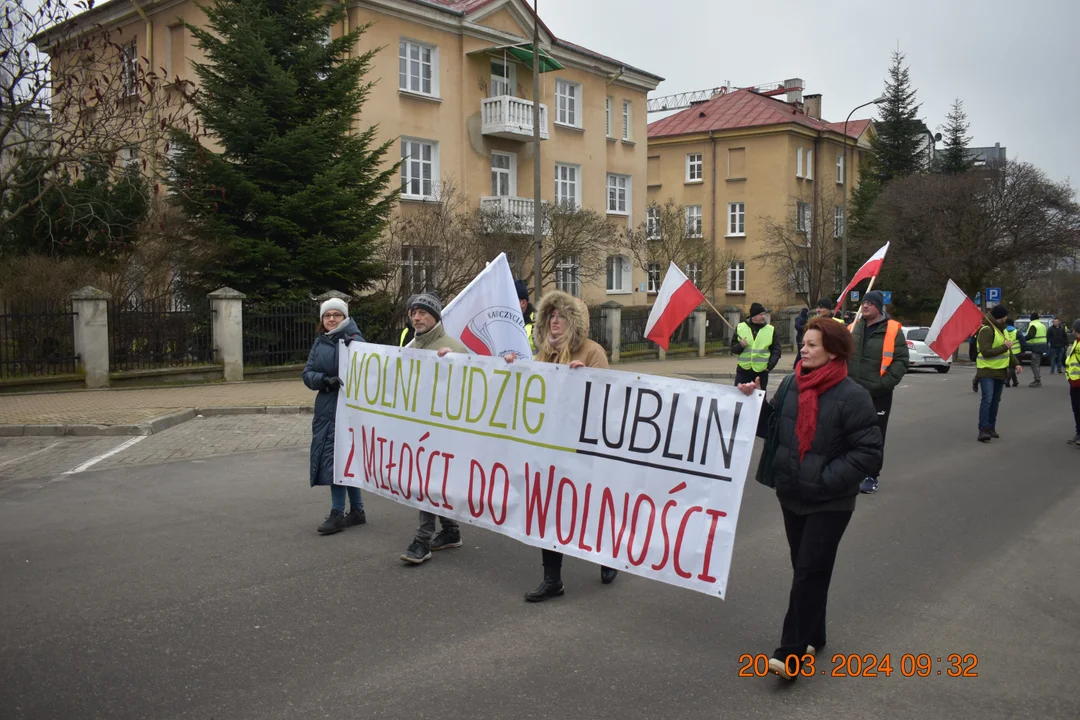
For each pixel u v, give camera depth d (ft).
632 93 122.83
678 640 15.72
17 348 51.60
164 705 12.93
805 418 13.89
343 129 66.03
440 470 19.85
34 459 32.71
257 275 62.59
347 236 66.23
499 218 88.84
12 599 17.42
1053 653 15.53
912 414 51.42
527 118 99.04
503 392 18.72
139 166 51.01
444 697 13.29
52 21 40.65
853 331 28.91
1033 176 122.83
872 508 26.63
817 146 162.30
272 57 62.49
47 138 42.29
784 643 14.12
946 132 173.27
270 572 19.29
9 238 59.88
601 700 13.28
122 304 56.39
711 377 78.95
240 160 64.13
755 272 156.66
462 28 94.53
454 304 22.17
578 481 17.40
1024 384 77.56
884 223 131.23
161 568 19.48
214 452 34.50
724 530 15.42
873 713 13.08
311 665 14.39
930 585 19.24
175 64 88.89
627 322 95.25
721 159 160.04
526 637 15.75
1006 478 31.48
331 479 22.49
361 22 85.51
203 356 58.85
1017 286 142.51
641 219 125.18
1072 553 21.86
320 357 22.52
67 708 12.81
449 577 19.16
